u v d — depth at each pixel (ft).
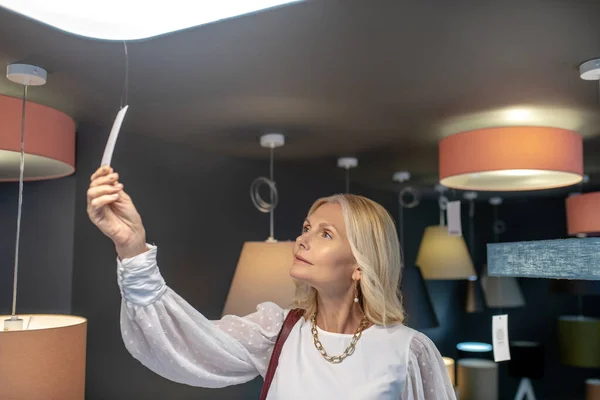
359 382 4.29
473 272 12.00
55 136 6.26
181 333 4.31
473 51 5.14
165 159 8.84
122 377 7.98
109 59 5.26
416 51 5.12
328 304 4.67
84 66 5.44
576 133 7.86
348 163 10.28
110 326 7.87
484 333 17.06
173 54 5.13
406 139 8.80
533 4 4.17
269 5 3.70
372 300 4.48
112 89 6.19
